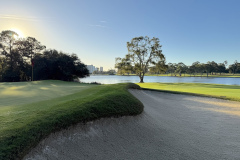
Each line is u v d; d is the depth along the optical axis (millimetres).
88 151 3855
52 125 3842
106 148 4168
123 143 4574
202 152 4496
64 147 3686
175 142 5027
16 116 4273
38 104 6070
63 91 11242
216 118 7898
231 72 120312
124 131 5168
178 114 8508
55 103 5945
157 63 42344
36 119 3953
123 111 5895
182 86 25562
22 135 3279
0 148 2861
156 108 9094
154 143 4836
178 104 10977
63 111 4590
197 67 101625
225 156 4324
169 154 4297
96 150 3980
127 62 43375
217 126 6773
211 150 4633
